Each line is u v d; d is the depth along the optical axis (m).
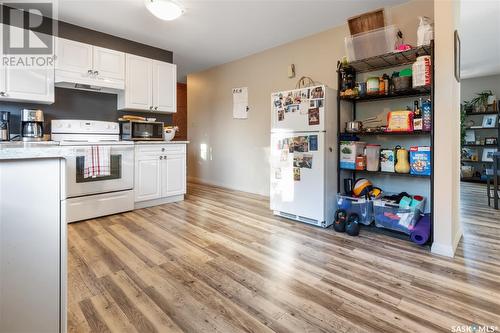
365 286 1.64
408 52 2.37
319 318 1.35
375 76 2.84
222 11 2.90
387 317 1.36
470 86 6.17
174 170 3.74
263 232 2.59
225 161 5.00
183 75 5.75
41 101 2.87
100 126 3.27
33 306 0.84
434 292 1.57
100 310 1.40
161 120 4.11
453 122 2.05
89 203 2.94
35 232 0.84
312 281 1.70
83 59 3.07
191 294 1.56
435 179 2.10
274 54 4.02
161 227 2.72
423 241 2.21
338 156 2.85
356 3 2.75
